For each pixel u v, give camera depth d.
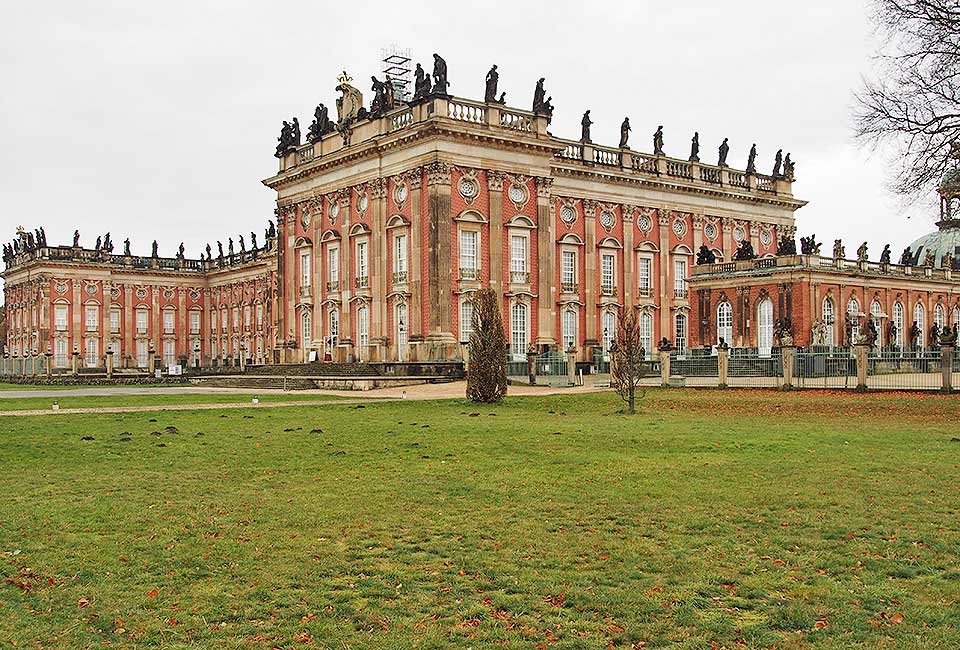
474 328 45.97
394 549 14.75
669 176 88.19
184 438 29.34
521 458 24.12
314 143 83.00
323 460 24.12
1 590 12.88
